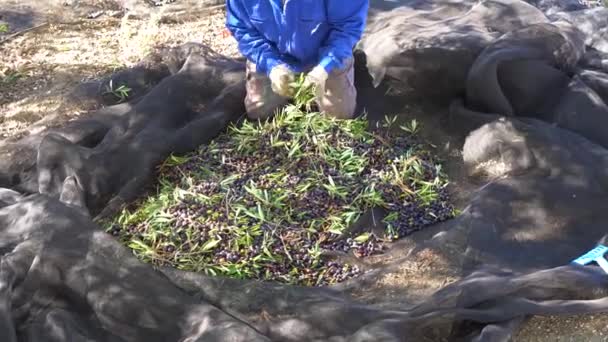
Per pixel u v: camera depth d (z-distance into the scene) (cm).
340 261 253
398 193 279
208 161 288
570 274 233
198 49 344
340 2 287
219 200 265
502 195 269
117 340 220
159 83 323
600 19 354
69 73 364
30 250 231
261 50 301
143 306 222
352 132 300
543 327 231
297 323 220
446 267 245
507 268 246
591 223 262
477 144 295
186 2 433
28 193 284
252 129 297
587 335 229
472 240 253
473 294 223
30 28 405
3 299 217
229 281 230
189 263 245
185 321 219
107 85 336
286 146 288
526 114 310
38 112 334
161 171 287
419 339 220
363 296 234
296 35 294
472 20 343
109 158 285
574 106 299
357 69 342
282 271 246
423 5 370
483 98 306
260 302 226
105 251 231
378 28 351
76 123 306
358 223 266
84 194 276
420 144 310
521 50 304
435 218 272
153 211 264
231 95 313
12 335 211
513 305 224
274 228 256
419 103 330
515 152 283
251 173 279
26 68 369
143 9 424
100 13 425
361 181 280
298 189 271
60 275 229
